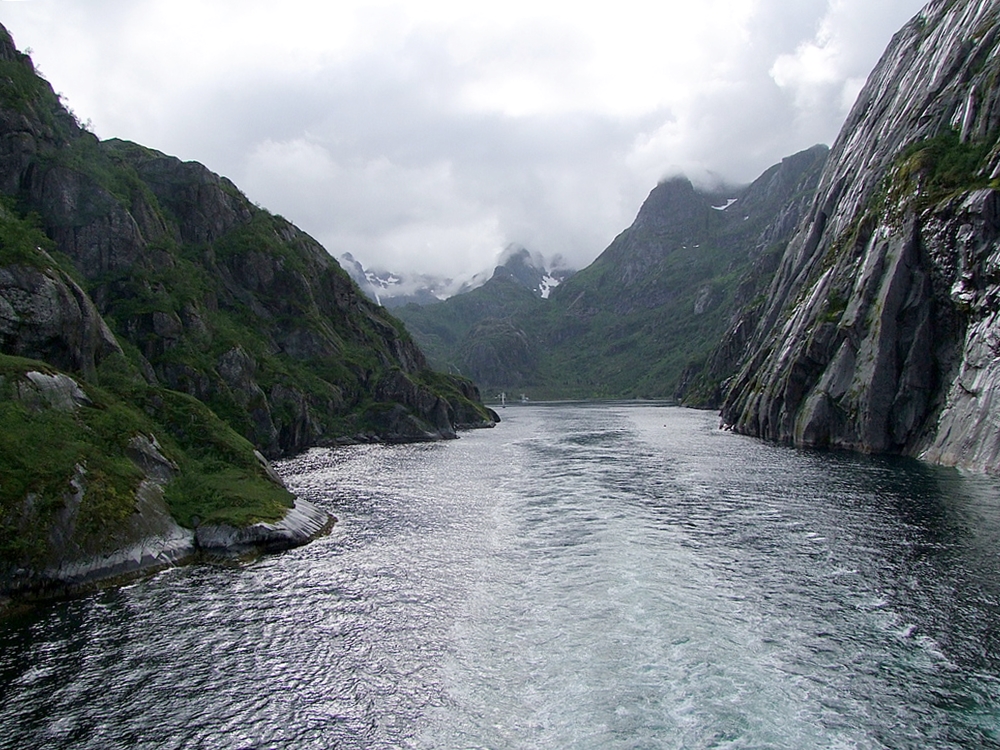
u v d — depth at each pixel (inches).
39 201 2849.4
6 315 1697.8
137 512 1352.1
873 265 3179.1
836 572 1244.5
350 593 1184.2
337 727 756.6
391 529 1656.0
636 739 713.0
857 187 4392.2
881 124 4699.8
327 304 5118.1
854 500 1884.8
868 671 857.5
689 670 866.1
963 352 2637.8
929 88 3818.9
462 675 873.5
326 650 952.9
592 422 5851.4
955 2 4256.9
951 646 925.8
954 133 3198.8
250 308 4210.1
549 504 1930.4
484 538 1552.7
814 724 737.0
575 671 871.7
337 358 4530.0
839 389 3208.7
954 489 1999.3
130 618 1067.9
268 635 1003.9
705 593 1144.8
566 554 1398.9
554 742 714.8
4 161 2800.2
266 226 4741.6
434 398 4574.3
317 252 5615.2
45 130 2987.2
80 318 1924.2
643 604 1096.8
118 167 3528.5
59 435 1375.5
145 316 2955.2
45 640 982.4
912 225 2950.3
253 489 1695.4
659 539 1497.3
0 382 1408.7
